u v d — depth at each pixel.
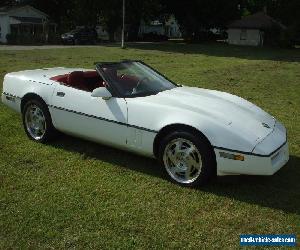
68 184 4.61
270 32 48.94
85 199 4.27
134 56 25.06
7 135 6.24
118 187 4.58
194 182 4.54
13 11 45.50
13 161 5.23
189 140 4.46
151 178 4.84
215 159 4.41
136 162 5.32
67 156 5.47
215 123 4.40
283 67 19.73
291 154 5.77
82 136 5.48
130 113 4.87
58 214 3.94
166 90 5.43
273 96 10.55
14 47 31.77
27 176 4.79
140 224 3.81
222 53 31.55
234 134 4.32
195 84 12.55
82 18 44.66
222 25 56.44
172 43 47.88
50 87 5.70
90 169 5.06
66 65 17.22
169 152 4.67
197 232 3.71
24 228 3.68
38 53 24.88
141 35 56.16
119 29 51.62
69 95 5.46
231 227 3.82
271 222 3.93
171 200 4.31
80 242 3.49
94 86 5.95
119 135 5.00
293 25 44.59
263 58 27.00
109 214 3.97
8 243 3.46
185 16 55.19
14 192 4.37
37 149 5.69
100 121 5.13
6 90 6.28
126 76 5.42
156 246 3.47
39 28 48.50
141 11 44.88
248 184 4.73
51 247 3.42
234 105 5.08
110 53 27.08
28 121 6.05
